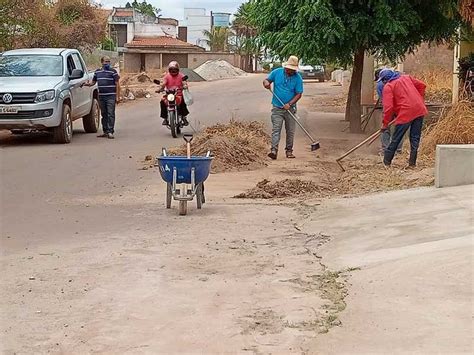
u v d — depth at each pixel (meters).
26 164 13.90
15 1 24.34
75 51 19.48
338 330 5.30
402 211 8.98
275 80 14.24
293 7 17.03
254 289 6.33
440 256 6.78
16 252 7.58
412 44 19.03
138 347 5.03
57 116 16.73
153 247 7.79
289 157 14.58
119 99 30.72
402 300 5.81
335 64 19.81
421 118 12.45
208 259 7.32
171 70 18.58
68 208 9.90
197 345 5.06
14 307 5.86
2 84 16.81
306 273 6.82
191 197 9.32
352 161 14.03
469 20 16.61
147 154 15.16
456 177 10.07
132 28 74.12
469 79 19.86
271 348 4.99
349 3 16.84
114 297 6.11
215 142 13.65
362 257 7.21
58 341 5.15
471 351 4.77
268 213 9.52
